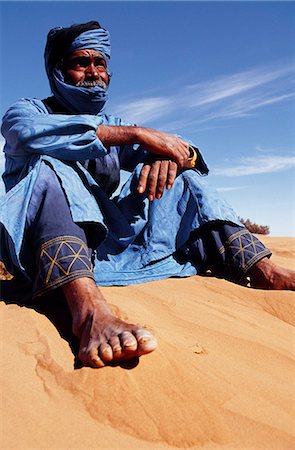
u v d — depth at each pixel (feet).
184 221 12.75
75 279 8.30
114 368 6.72
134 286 11.40
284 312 10.85
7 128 10.56
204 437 5.72
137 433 5.65
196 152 13.16
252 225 67.36
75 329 7.74
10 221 9.03
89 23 12.71
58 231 8.83
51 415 5.78
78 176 10.05
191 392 6.50
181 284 11.92
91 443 5.38
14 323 8.20
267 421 6.19
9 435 5.34
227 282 12.34
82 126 9.95
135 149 13.37
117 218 11.66
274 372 7.78
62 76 12.60
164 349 7.36
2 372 6.59
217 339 8.64
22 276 10.62
